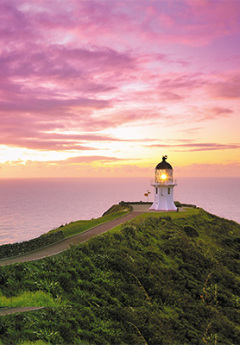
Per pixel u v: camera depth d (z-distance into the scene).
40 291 22.05
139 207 77.56
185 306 27.75
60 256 28.72
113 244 34.47
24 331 16.38
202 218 64.81
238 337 25.44
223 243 53.81
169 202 72.81
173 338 22.20
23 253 31.92
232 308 30.64
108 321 20.95
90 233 43.47
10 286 22.06
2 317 17.17
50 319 18.25
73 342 17.12
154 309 25.06
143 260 32.72
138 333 20.77
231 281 37.12
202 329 25.20
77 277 25.59
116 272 28.52
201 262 38.84
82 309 21.02
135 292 26.34
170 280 31.62
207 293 31.16
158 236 44.03
